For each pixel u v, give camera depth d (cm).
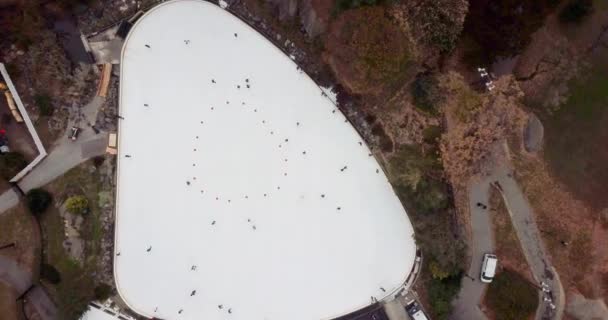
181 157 5134
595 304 4631
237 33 5100
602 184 4641
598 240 4641
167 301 5091
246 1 5066
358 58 4459
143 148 5134
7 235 5088
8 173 5022
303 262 5094
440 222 4719
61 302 4938
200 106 5122
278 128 5088
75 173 5166
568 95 4669
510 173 4756
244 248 5128
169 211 5134
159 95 5128
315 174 5078
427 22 4378
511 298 4741
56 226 5119
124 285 5078
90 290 5041
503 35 4456
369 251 5041
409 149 4888
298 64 5038
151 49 5119
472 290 4841
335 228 5069
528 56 4653
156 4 5216
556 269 4725
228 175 5131
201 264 5125
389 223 5022
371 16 4322
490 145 4741
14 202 5116
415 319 4862
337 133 5047
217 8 5097
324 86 4994
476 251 4838
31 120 5153
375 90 4719
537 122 4716
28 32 5166
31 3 5150
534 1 4319
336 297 5059
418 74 4725
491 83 4684
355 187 5050
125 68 5103
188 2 5112
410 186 4741
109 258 5119
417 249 4978
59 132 5172
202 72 5116
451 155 4700
